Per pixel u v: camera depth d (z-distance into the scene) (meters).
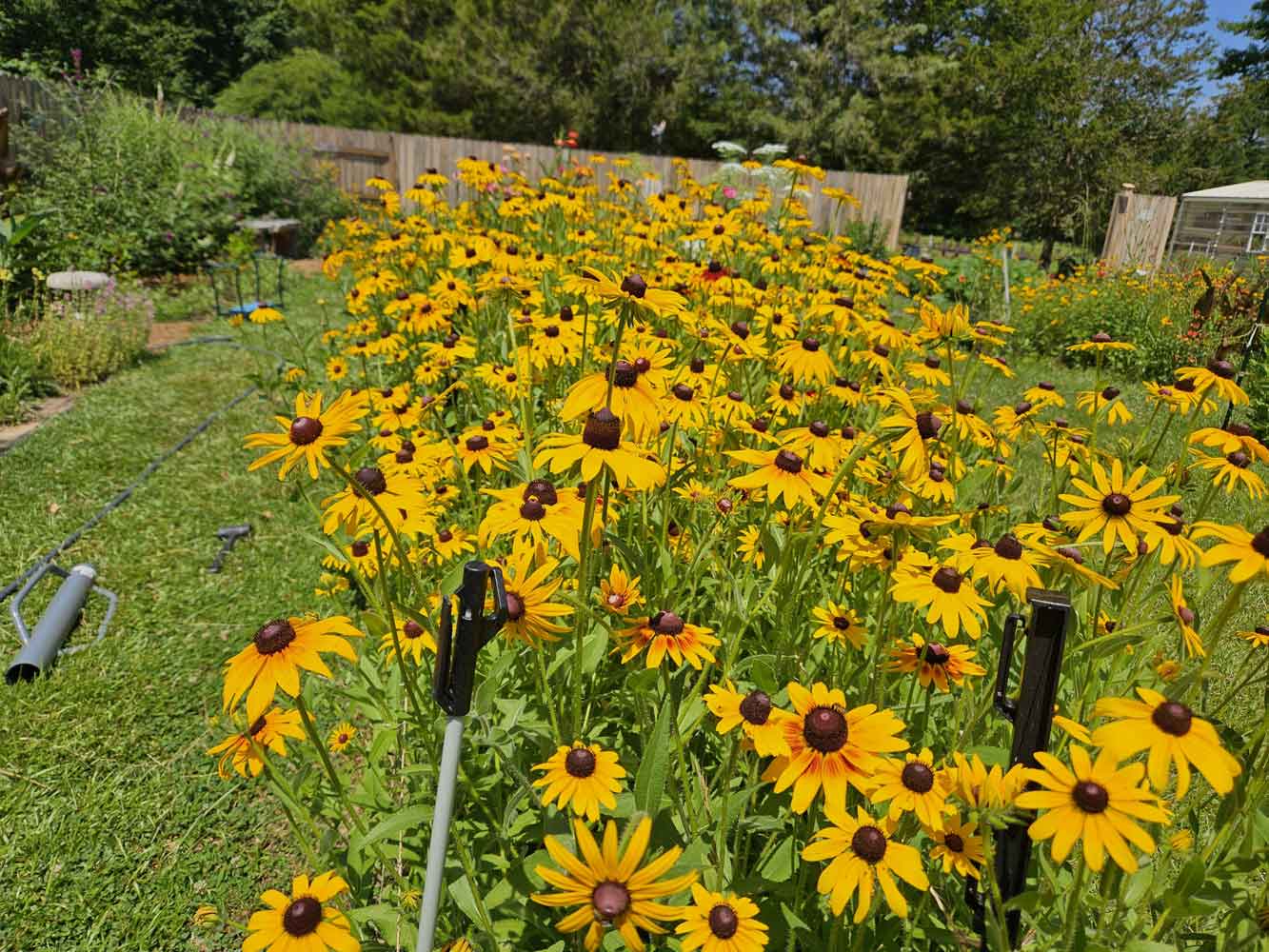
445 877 1.77
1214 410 2.48
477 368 3.53
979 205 30.00
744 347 2.63
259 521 4.47
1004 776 1.35
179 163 11.01
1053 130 27.20
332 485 4.84
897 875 1.35
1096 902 1.34
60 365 6.23
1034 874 1.64
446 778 1.34
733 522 2.27
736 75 29.22
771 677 1.60
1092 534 1.73
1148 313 8.41
